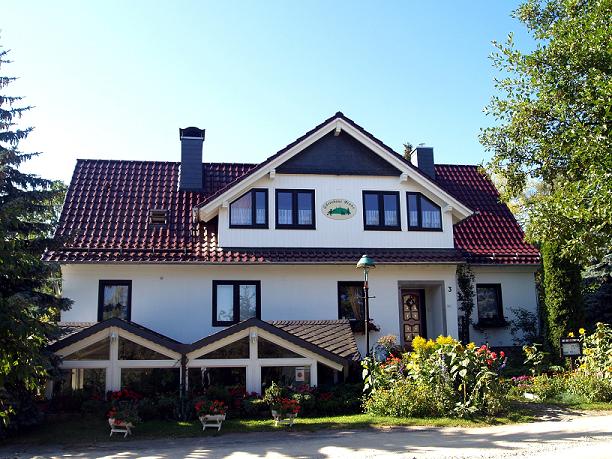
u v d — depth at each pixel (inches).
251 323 664.4
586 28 684.1
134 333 651.5
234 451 470.3
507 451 432.5
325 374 716.0
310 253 828.6
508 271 954.1
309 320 801.6
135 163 979.3
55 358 616.4
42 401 626.2
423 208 882.8
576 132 668.7
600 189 592.1
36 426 584.1
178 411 607.8
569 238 669.9
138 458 455.8
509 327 933.2
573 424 544.4
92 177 932.6
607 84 614.5
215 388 629.9
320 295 835.4
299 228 843.4
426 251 863.7
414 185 883.4
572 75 711.1
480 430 531.8
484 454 423.8
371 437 511.8
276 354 669.3
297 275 836.0
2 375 351.6
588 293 1002.1
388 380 639.8
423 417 589.9
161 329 797.9
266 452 461.7
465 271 920.3
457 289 917.2
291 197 852.0
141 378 658.8
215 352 661.9
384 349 758.5
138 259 785.6
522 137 786.8
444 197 874.1
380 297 848.9
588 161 652.7
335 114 863.1
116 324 649.6
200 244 826.8
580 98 695.7
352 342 707.4
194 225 863.7
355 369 725.3
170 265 808.9
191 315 805.9
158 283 807.1
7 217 396.5
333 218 853.8
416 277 861.8
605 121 645.9
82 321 782.5
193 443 513.3
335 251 840.3
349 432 540.1
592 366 689.6
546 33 782.5
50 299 634.8
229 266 823.1
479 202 1051.3
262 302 823.7
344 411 639.1
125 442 525.0
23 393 561.9
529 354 751.1
